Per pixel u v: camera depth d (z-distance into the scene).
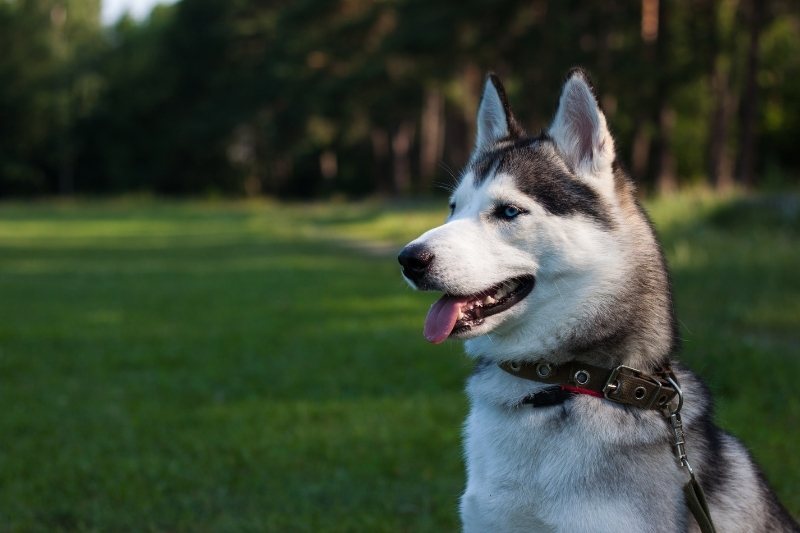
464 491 3.69
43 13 58.31
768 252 13.77
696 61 29.55
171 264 21.41
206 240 29.55
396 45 38.12
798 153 38.09
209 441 6.61
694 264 13.35
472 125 43.91
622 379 3.30
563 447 3.22
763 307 10.56
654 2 31.55
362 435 6.69
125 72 62.12
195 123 61.22
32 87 57.91
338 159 62.91
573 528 3.15
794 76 36.72
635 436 3.21
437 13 36.16
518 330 3.43
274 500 5.40
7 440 6.72
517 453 3.28
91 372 9.18
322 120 57.72
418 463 6.09
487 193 3.54
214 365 9.43
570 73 3.57
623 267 3.40
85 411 7.61
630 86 29.80
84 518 5.20
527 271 3.43
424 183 48.34
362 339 10.70
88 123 61.94
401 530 4.97
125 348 10.44
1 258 22.98
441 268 3.38
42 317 13.01
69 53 60.06
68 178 62.56
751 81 27.86
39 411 7.61
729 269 12.84
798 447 6.06
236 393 8.20
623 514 3.12
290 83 54.94
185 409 7.65
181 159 65.12
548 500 3.20
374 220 32.91
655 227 3.65
